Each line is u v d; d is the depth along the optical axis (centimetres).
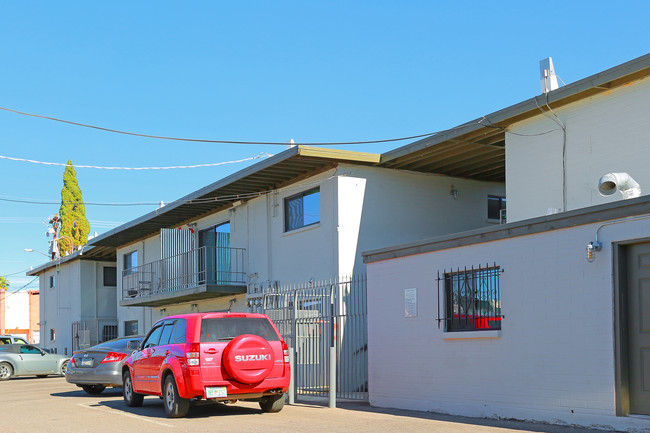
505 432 1005
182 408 1231
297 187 2138
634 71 1305
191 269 2606
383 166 2038
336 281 1878
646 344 993
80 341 3725
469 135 1714
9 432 1091
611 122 1416
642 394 993
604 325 1031
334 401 1412
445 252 1320
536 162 1558
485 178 2205
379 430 1046
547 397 1102
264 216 2294
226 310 2525
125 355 1803
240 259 2420
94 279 3869
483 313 1234
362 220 1986
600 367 1030
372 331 1477
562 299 1095
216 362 1211
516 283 1172
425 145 1784
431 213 2108
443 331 1302
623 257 1027
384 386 1433
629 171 1374
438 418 1209
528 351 1139
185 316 1284
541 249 1137
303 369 1642
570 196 1480
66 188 6206
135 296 3095
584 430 1017
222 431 1058
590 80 1379
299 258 2103
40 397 1786
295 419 1206
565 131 1501
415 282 1377
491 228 1219
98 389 1889
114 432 1070
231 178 2159
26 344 2786
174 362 1234
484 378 1212
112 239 3297
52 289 4303
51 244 4238
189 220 2817
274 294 1730
